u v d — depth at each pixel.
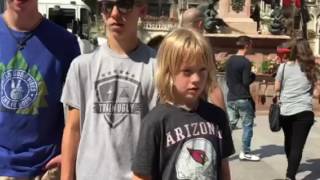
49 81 3.80
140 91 3.28
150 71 3.32
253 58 21.44
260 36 21.50
